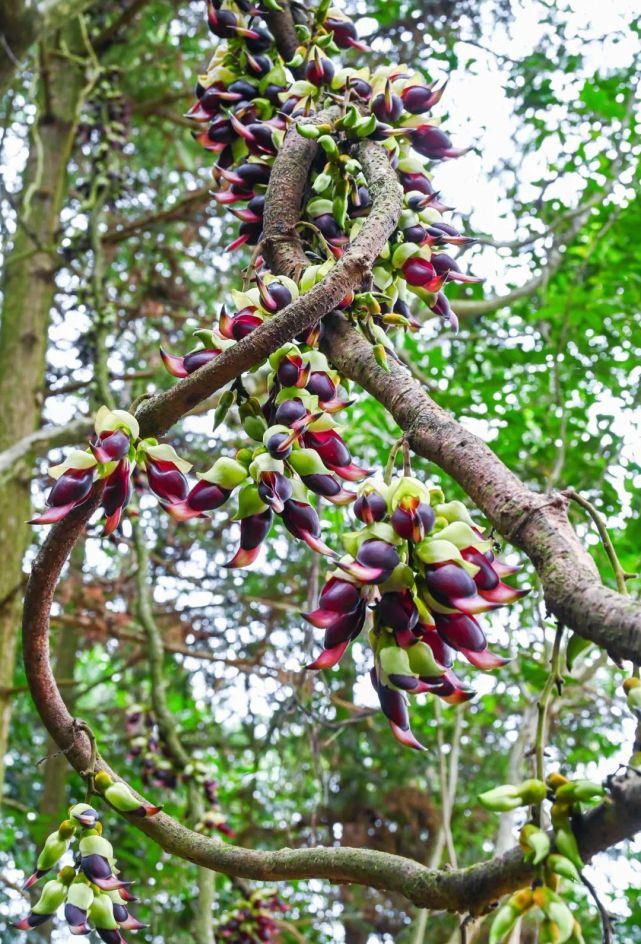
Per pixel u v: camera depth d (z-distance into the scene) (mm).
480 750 6887
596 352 5984
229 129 1983
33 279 6789
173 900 6719
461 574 1156
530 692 4723
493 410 5832
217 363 1300
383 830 7508
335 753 6730
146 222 6867
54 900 1437
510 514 1108
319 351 1506
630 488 5559
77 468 1288
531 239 5738
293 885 7398
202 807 4887
